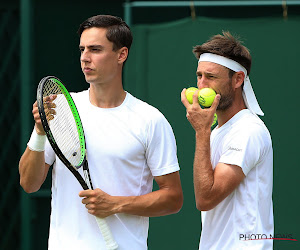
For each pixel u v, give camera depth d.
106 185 12.95
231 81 13.38
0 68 24.38
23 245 23.33
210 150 13.38
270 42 20.84
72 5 23.77
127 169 13.01
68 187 13.07
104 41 12.85
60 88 12.97
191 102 13.59
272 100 20.70
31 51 23.56
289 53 20.73
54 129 13.29
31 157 12.97
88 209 12.67
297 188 20.34
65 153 13.16
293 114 20.58
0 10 24.39
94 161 12.97
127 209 12.81
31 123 23.55
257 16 22.02
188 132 20.83
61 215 13.12
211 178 12.84
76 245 12.92
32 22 23.62
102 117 13.09
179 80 21.23
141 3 22.14
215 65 13.26
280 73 20.75
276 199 20.39
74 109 13.05
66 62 23.84
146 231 13.54
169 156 13.20
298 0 21.56
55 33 23.86
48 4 23.81
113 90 13.13
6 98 24.41
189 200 20.62
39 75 23.91
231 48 13.27
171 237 20.70
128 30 13.27
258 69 20.83
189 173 20.66
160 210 13.11
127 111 13.14
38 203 23.77
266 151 13.24
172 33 21.31
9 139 24.39
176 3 21.98
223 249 13.13
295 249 20.20
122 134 12.99
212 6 22.08
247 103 13.60
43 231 23.75
